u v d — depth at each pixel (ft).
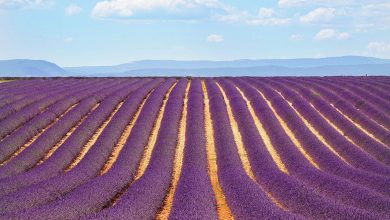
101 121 96.58
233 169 62.39
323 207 44.27
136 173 66.59
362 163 65.82
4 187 52.54
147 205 45.42
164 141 78.89
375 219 40.86
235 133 89.92
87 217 40.81
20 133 81.71
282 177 56.59
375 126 87.61
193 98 121.39
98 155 70.69
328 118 99.35
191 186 51.96
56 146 80.07
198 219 40.24
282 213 42.22
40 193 49.62
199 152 72.02
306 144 78.02
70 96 116.26
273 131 86.22
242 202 46.96
